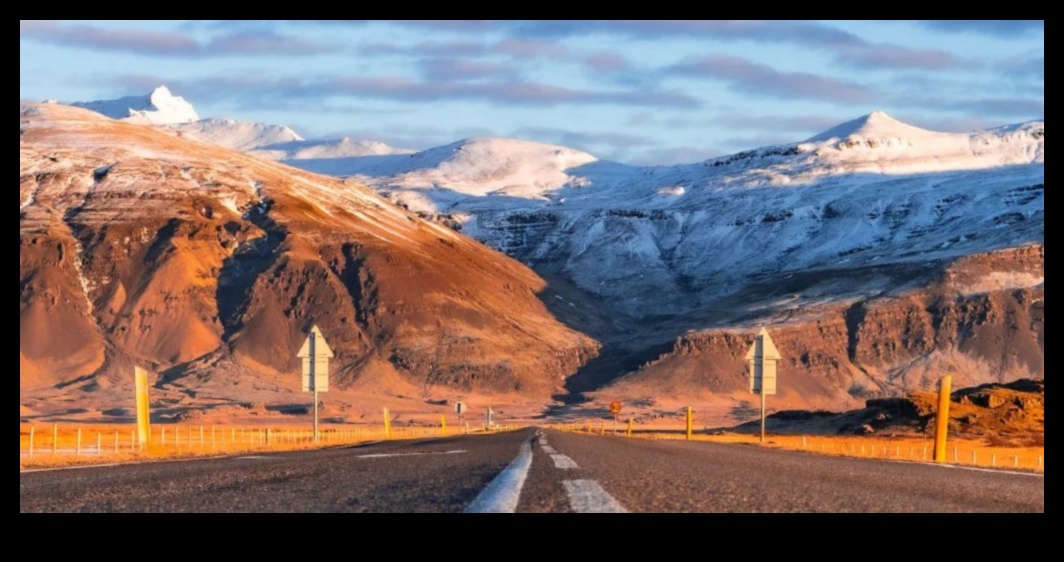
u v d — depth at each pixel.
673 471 31.20
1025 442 124.50
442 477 27.67
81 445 92.62
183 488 25.39
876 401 181.88
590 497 21.50
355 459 40.88
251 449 69.44
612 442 69.31
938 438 58.53
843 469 38.25
